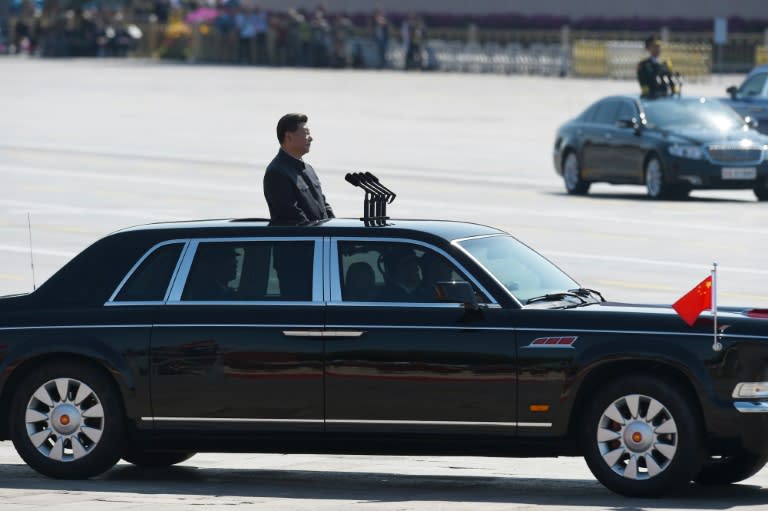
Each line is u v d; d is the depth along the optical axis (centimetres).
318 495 3497
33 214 9462
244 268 3650
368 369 3525
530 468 3969
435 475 3831
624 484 3441
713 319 3434
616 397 3444
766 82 12375
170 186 11081
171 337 3616
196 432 3625
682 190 10388
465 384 3491
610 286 6812
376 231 3631
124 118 17600
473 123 17238
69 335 3653
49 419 3678
